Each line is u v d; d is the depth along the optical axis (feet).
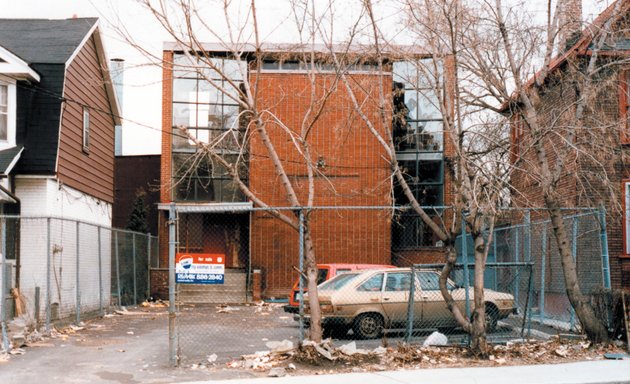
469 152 43.39
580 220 55.93
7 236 60.18
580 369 35.32
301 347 36.96
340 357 37.06
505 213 56.24
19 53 65.82
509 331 49.73
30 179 61.77
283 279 92.43
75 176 69.31
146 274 88.74
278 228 92.79
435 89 45.57
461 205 39.40
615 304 42.65
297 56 56.13
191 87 94.94
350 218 92.22
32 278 60.13
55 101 63.46
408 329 41.78
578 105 43.96
